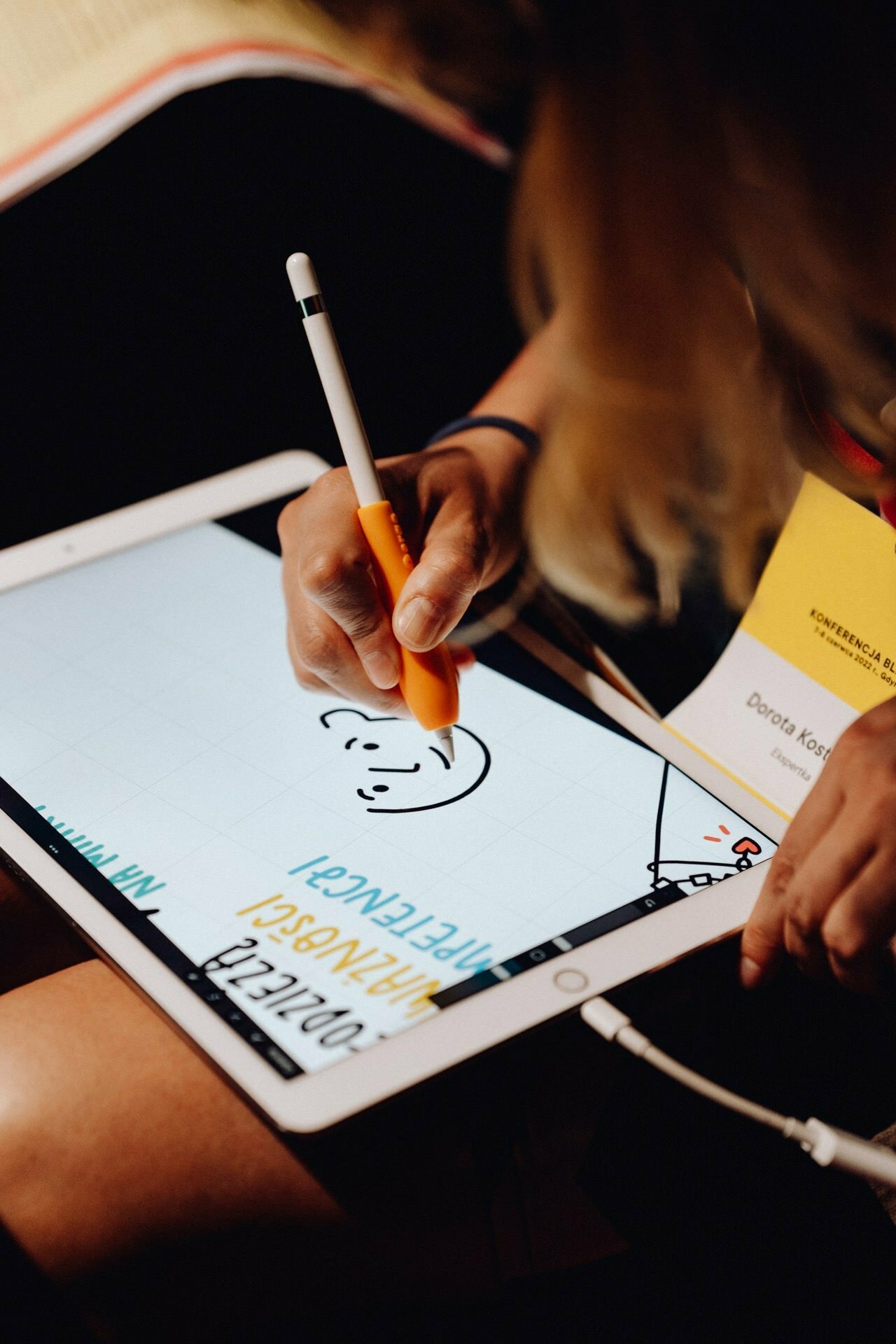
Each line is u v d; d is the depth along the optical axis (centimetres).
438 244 107
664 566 66
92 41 107
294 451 78
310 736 60
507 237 106
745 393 68
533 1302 50
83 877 53
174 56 108
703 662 61
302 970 48
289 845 54
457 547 57
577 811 55
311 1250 45
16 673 64
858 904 46
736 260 69
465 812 55
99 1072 47
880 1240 48
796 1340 47
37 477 94
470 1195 48
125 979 49
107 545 72
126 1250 43
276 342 103
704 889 51
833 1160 44
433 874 52
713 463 67
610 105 73
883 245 61
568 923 50
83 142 107
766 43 62
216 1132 45
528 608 66
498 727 60
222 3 110
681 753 58
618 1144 50
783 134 62
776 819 54
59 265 105
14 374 100
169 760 59
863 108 59
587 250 76
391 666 54
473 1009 47
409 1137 48
